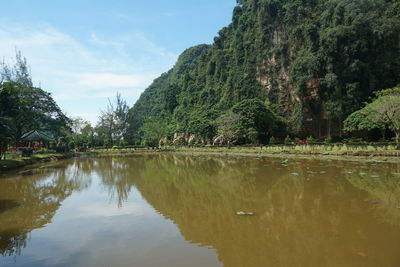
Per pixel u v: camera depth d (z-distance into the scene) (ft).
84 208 32.42
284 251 19.02
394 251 18.44
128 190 42.80
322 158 80.07
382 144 88.69
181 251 19.54
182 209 30.50
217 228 23.97
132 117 235.40
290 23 164.14
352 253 18.34
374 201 31.01
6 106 65.82
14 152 89.20
